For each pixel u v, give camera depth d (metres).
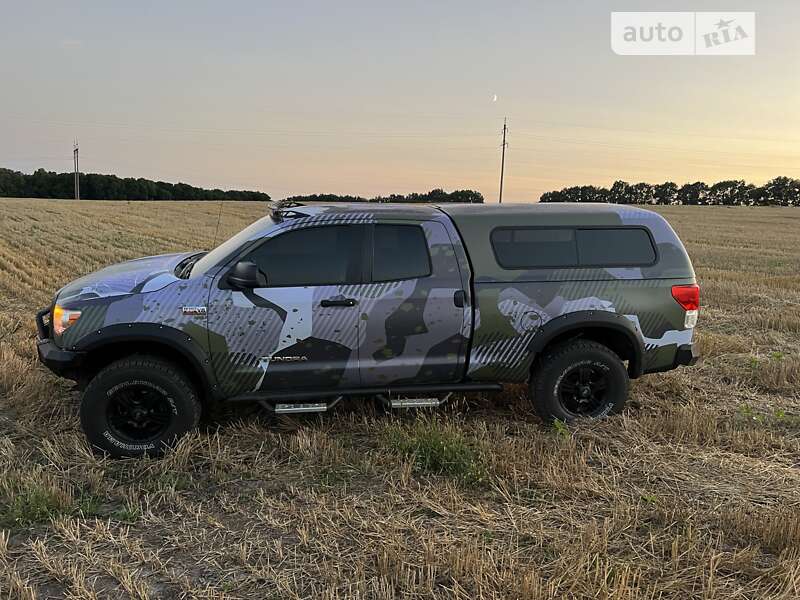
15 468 3.95
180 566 3.04
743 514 3.46
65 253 17.11
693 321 4.93
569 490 3.78
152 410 4.25
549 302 4.64
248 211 48.31
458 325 4.52
